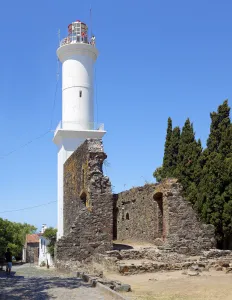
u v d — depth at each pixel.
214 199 30.16
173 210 26.36
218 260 22.66
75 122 44.06
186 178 35.12
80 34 46.09
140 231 31.75
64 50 45.09
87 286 15.89
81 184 28.33
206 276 19.30
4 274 24.78
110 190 26.36
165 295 14.47
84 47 44.91
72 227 25.61
